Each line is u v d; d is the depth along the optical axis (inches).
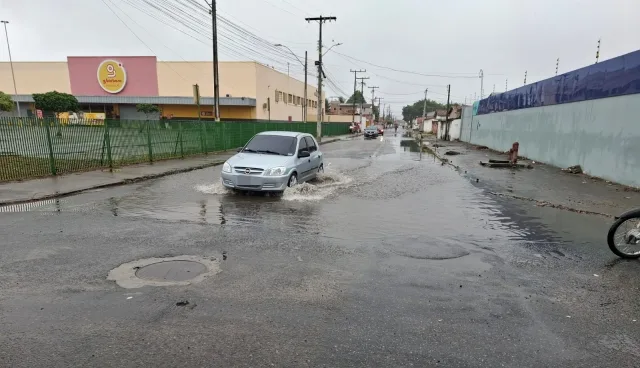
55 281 168.9
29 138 446.9
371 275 184.5
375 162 766.5
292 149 423.2
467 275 187.3
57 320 136.2
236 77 1786.4
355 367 114.0
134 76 1847.9
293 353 120.2
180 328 132.9
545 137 733.3
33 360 113.6
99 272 179.9
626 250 218.8
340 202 360.5
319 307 150.6
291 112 2349.9
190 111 1850.4
